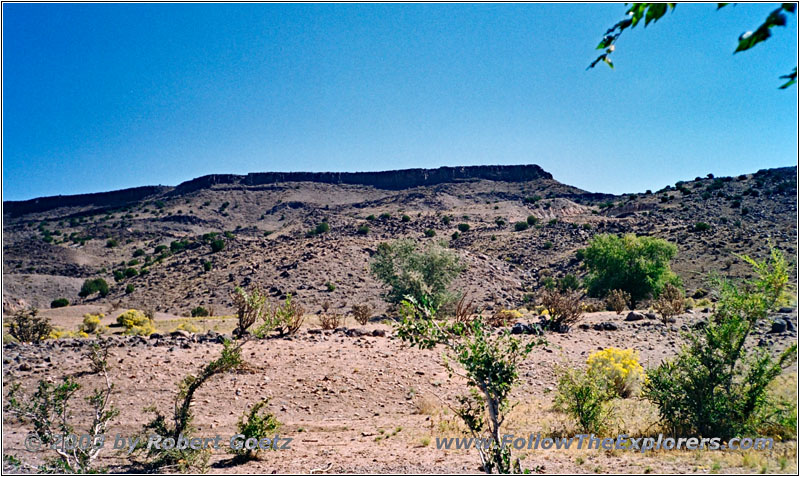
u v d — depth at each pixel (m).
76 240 140.25
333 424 10.97
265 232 157.00
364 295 53.25
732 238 63.19
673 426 8.98
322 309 48.34
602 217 100.75
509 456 6.63
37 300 65.38
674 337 19.11
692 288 48.88
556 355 16.34
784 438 8.37
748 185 101.88
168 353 14.89
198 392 12.34
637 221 86.06
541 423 10.23
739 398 8.75
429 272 36.81
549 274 64.88
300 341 17.41
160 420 8.63
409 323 6.87
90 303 63.44
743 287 8.97
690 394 8.80
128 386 12.37
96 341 12.04
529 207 151.75
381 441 9.37
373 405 12.40
